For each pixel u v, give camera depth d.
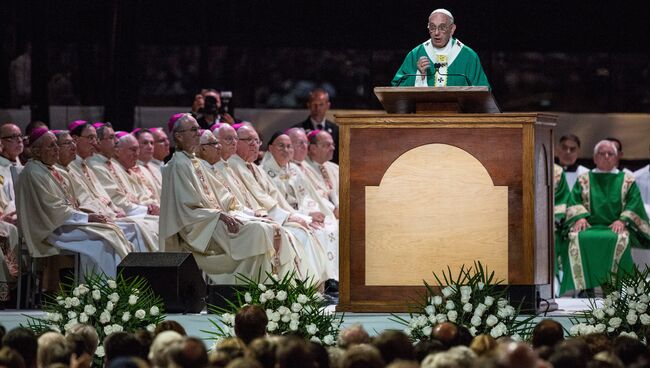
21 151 45.44
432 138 29.73
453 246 29.66
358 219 29.91
